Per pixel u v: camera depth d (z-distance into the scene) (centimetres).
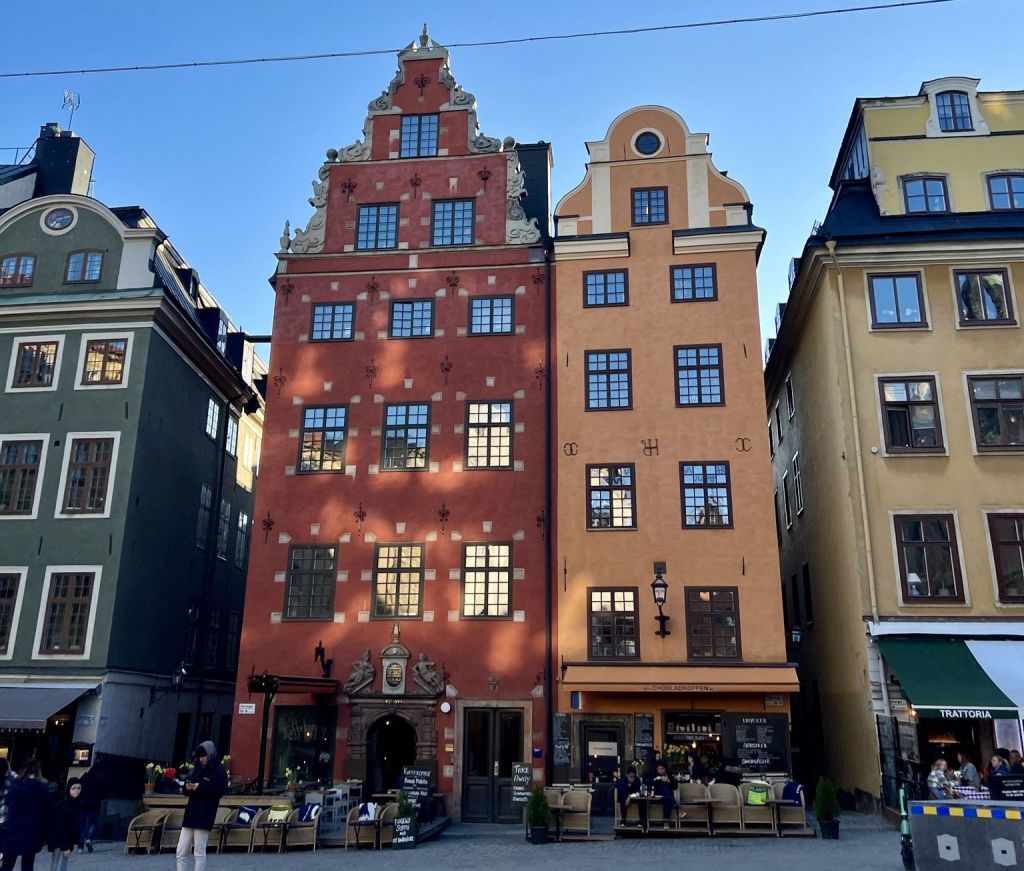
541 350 2378
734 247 2361
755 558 2127
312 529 2303
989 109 2466
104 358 2486
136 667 2375
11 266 2606
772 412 3241
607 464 2241
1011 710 1764
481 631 2177
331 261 2522
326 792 1795
